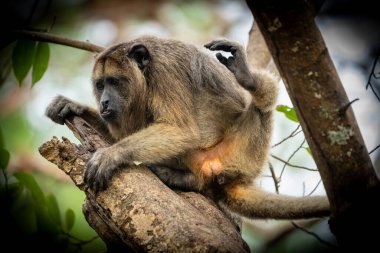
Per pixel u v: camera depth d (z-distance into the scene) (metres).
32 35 10.79
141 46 10.62
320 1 7.16
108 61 10.81
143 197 7.64
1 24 10.98
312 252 15.58
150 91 10.49
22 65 10.79
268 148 10.62
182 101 10.21
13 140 18.31
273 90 10.20
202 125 10.55
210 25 23.27
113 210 7.72
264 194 10.05
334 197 6.80
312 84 6.39
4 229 10.20
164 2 23.62
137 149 9.39
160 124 10.05
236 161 10.52
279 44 6.28
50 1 11.96
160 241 7.08
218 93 10.92
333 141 6.54
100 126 11.42
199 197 9.52
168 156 9.75
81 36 22.62
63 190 17.20
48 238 10.20
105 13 23.28
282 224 16.66
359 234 6.64
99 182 8.08
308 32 6.19
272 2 6.05
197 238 6.89
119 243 8.84
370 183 6.66
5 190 10.34
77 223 15.59
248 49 12.86
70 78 20.78
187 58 10.75
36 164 17.75
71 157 8.44
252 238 16.78
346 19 18.92
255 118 10.49
